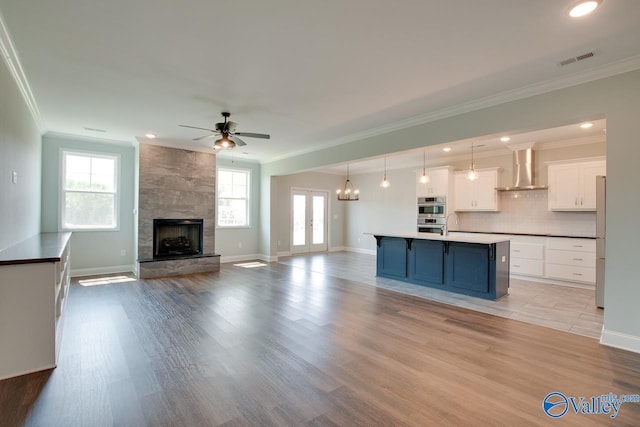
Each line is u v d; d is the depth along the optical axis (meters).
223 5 2.05
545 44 2.51
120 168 6.23
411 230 8.72
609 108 2.89
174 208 6.30
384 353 2.82
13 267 2.39
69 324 3.47
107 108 4.09
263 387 2.26
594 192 5.38
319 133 5.27
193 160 6.55
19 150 3.43
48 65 2.91
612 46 2.54
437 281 5.20
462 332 3.33
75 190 5.83
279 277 6.06
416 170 8.08
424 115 4.21
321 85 3.30
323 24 2.26
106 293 4.76
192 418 1.91
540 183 6.14
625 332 2.90
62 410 1.99
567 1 1.99
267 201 8.11
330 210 10.26
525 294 4.89
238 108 4.04
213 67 2.93
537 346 2.99
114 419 1.90
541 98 3.27
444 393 2.20
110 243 6.19
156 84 3.31
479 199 6.79
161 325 3.47
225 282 5.59
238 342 3.04
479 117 3.74
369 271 6.72
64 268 3.77
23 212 3.74
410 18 2.18
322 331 3.33
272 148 6.61
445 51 2.62
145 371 2.48
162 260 5.93
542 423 1.90
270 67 2.92
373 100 3.73
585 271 5.28
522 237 5.94
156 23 2.26
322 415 1.95
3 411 1.97
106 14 2.15
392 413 1.98
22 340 2.42
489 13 2.12
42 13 2.13
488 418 1.94
